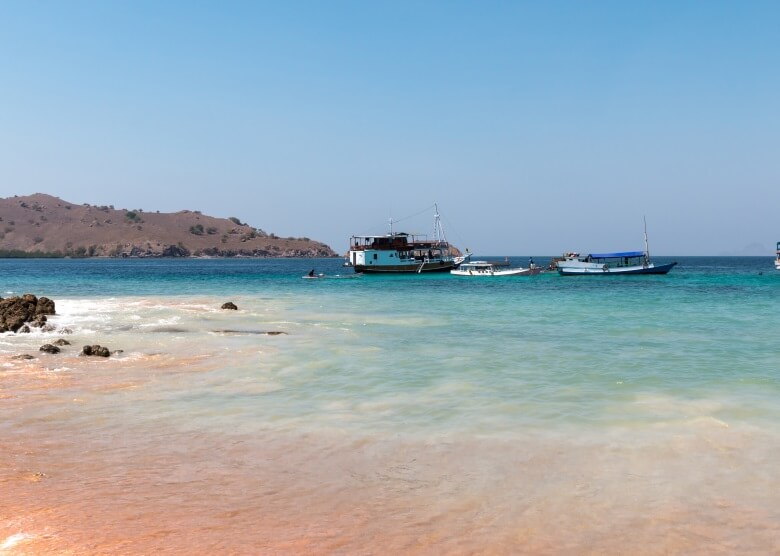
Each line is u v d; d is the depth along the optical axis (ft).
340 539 20.83
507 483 26.30
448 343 70.44
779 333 79.10
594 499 24.56
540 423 35.96
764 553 20.13
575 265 307.37
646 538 21.17
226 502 24.06
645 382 48.16
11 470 27.58
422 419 36.96
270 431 34.30
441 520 22.52
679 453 30.25
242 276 344.28
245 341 71.56
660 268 308.19
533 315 105.60
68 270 467.52
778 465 28.50
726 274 330.54
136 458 29.53
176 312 107.76
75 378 49.67
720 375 50.96
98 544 20.12
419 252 347.15
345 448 31.22
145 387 46.34
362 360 58.65
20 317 84.17
